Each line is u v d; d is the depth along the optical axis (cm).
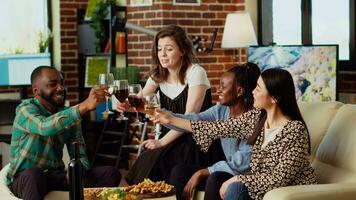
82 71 820
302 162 357
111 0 791
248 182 361
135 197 349
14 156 415
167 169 441
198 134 405
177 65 454
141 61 750
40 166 416
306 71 620
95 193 361
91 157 812
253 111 397
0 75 755
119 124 779
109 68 805
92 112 815
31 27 803
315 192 328
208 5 746
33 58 762
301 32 720
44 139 416
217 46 752
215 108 433
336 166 377
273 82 365
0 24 786
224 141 420
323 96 616
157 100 394
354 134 370
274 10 752
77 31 819
